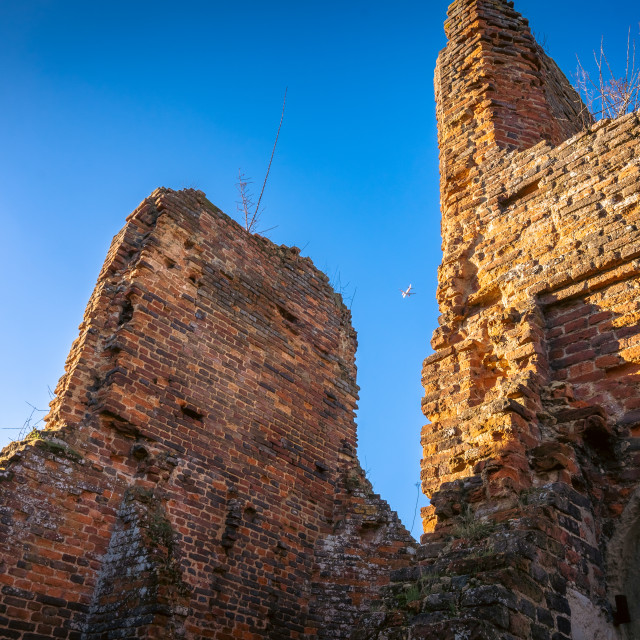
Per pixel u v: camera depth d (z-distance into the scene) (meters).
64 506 8.73
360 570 11.73
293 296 14.08
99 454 9.45
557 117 10.40
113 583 8.51
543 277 6.92
